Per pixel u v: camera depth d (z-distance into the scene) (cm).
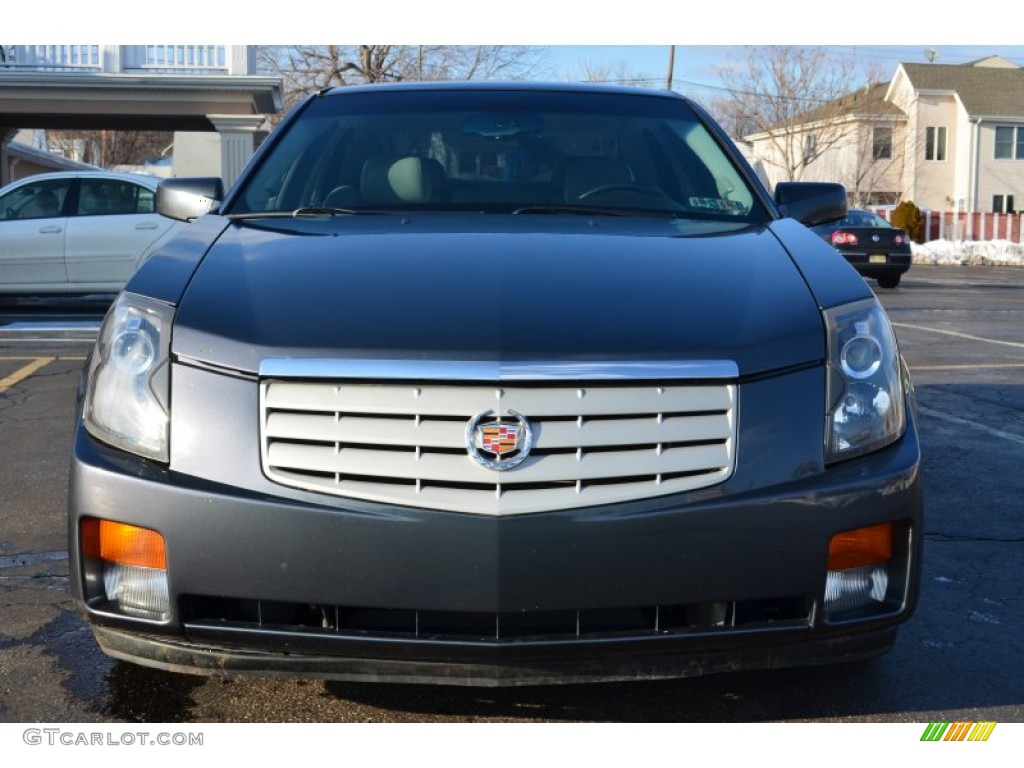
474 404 231
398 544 227
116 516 235
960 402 718
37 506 468
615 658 233
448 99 403
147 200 1212
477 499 228
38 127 1862
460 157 371
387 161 367
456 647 228
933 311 1417
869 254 1892
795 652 241
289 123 394
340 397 233
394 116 393
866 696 285
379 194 355
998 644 323
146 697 283
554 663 232
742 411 239
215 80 1702
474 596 226
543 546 227
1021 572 391
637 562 229
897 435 252
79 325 1105
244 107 1738
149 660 242
